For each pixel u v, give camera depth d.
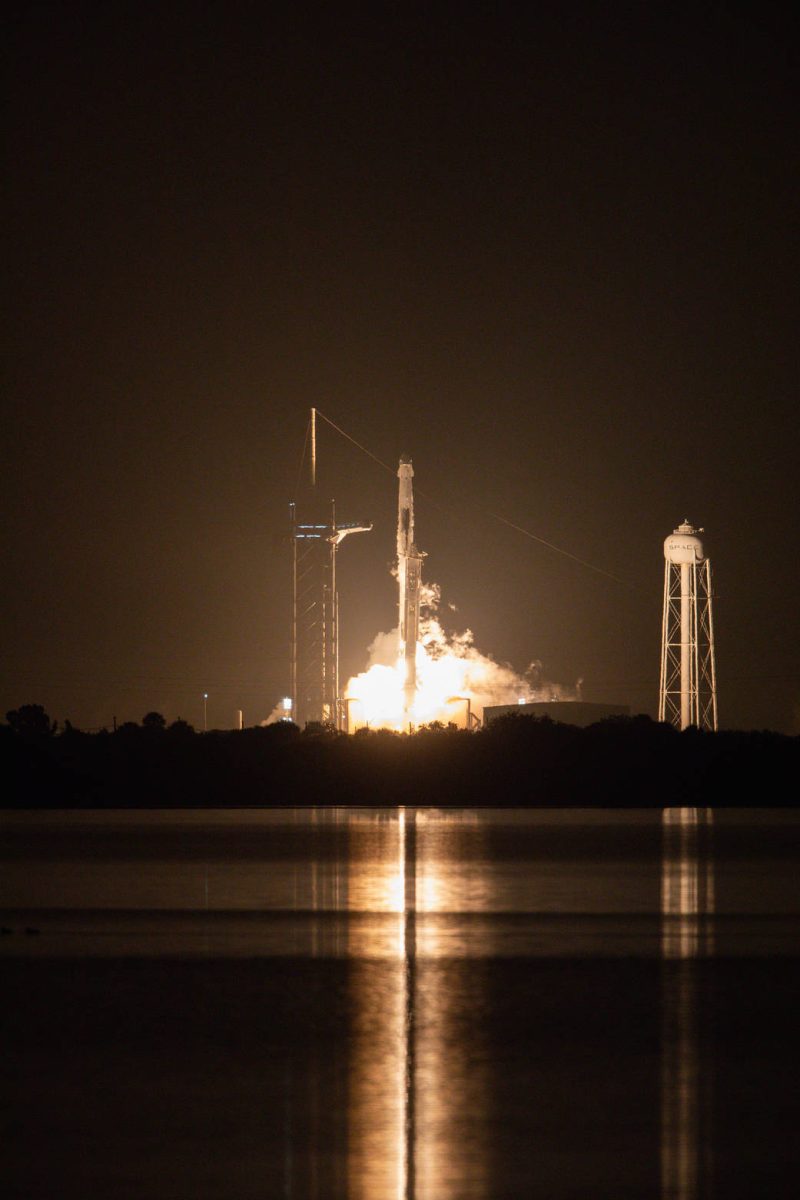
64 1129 101.44
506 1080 114.69
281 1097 109.56
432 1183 90.81
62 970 166.12
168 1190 89.56
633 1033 132.50
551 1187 90.12
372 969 167.38
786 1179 91.50
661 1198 88.38
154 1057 122.81
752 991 153.75
